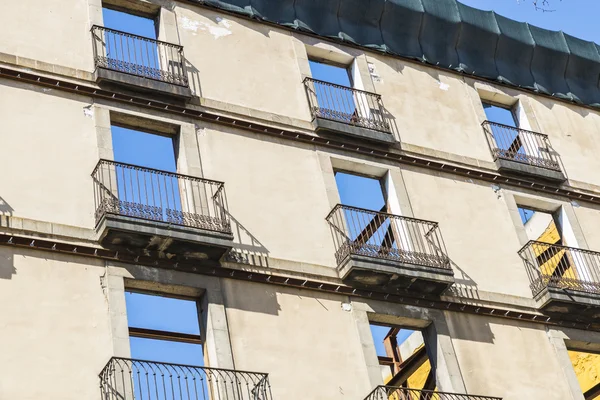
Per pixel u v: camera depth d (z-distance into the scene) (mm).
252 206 28938
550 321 31391
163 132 29328
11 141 26609
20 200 25734
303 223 29391
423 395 28781
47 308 24344
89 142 27516
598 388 32781
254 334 26547
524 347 30453
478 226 32594
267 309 27172
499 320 30703
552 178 34969
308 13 34219
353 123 32031
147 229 25750
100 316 24781
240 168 29516
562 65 38562
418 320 29344
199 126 29703
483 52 37219
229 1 32781
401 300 29297
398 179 32156
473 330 29984
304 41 33781
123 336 24609
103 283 25281
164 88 29234
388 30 35625
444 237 31703
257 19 33156
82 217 26125
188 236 26203
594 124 38625
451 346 29234
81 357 23969
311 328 27422
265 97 31594
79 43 29281
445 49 36500
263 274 27562
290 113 31688
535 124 36938
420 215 31797
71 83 28141
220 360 25594
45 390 23172
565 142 37250
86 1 30172
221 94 30812
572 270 33969
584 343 31641
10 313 23922
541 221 34969
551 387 30016
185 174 28469
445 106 35250
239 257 27641
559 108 38188
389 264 28781
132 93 28906
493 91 36812
